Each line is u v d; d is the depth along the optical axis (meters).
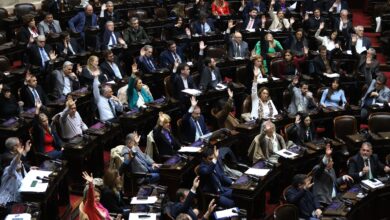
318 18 31.86
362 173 18.59
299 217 16.67
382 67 31.31
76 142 18.70
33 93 21.78
